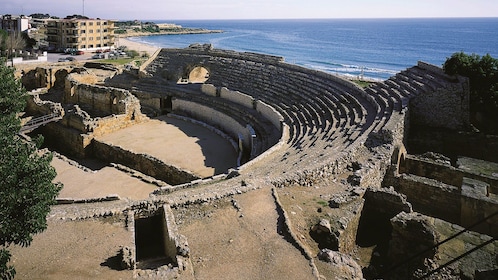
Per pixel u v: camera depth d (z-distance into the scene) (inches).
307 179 967.6
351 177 1008.9
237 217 788.0
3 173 521.3
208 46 3031.5
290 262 649.0
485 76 1592.0
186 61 2842.0
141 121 2162.9
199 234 729.0
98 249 676.7
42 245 683.4
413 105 1572.3
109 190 1311.5
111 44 5477.4
